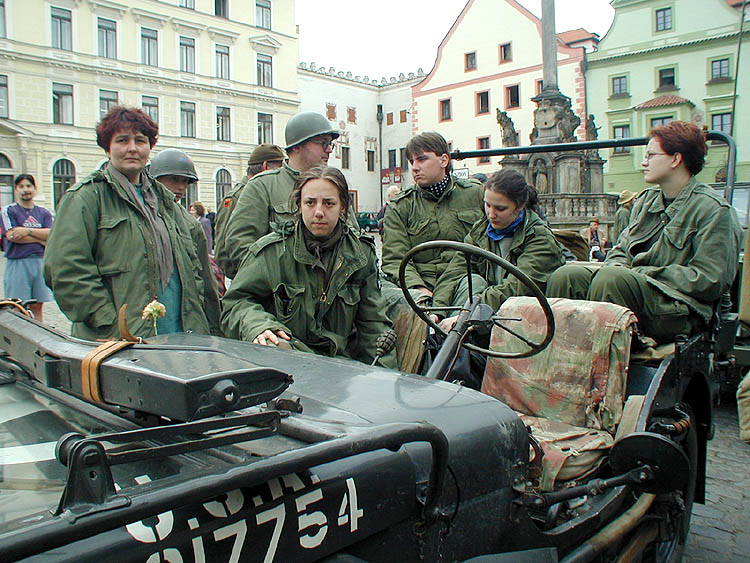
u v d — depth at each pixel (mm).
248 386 1151
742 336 5645
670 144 3162
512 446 1603
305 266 2637
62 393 1634
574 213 16484
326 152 3982
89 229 2963
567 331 2453
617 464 1996
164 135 33000
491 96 42000
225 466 1027
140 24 31656
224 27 34656
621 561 2145
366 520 1247
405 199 4090
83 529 859
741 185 7301
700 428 3086
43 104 29109
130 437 981
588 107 38875
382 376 1734
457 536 1457
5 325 1749
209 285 3875
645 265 3215
